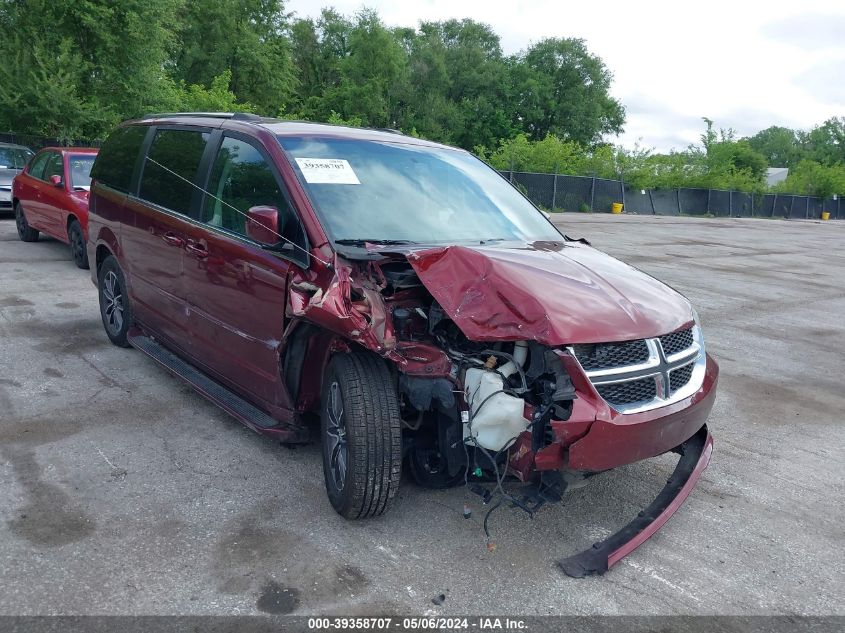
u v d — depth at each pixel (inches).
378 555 128.3
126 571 118.3
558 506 151.9
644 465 177.6
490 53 2623.0
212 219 174.2
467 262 134.1
